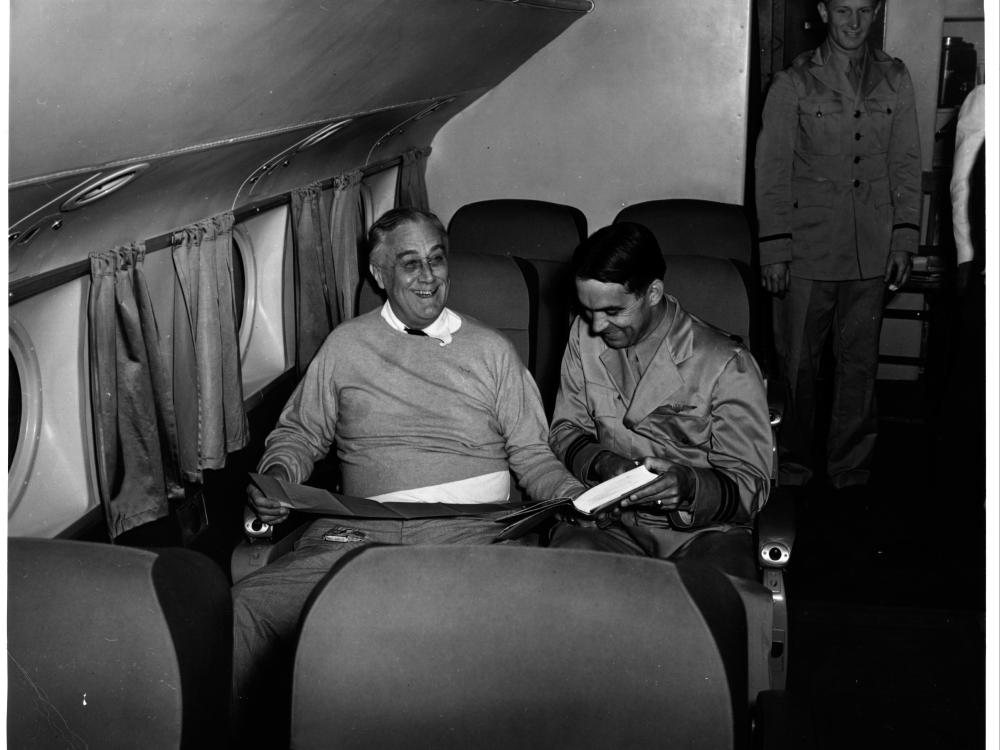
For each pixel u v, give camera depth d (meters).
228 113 2.60
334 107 3.33
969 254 3.56
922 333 5.92
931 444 5.05
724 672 1.28
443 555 1.34
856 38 4.19
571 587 1.32
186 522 3.29
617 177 5.24
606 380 2.72
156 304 3.18
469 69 4.44
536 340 3.14
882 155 4.32
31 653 1.29
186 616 1.32
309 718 1.33
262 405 3.91
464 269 3.11
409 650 1.32
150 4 1.79
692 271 2.97
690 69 5.02
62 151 2.03
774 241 4.28
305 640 1.32
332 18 2.54
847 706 2.89
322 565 2.42
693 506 2.43
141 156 2.39
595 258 2.42
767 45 5.73
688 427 2.63
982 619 3.41
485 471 2.77
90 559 1.32
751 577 2.40
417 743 1.34
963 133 3.33
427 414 2.75
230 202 3.46
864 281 4.42
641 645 1.30
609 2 5.02
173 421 3.01
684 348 2.62
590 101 5.17
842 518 4.33
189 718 1.31
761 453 2.55
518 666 1.32
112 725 1.30
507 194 5.40
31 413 2.80
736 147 5.07
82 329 2.81
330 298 4.23
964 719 2.82
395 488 2.74
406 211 2.73
